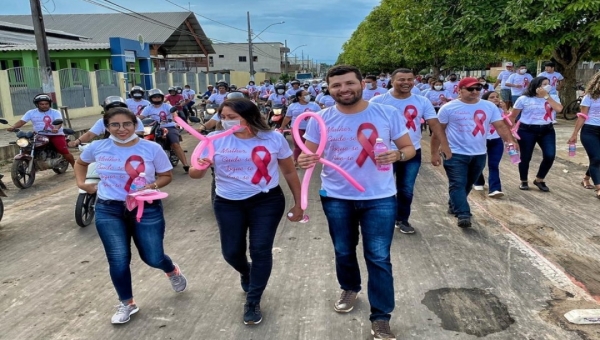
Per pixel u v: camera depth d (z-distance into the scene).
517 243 5.08
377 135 3.18
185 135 15.77
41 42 13.73
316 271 4.51
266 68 78.25
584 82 28.66
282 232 5.65
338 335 3.43
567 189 7.41
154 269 4.64
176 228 5.93
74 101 19.89
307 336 3.43
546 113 7.01
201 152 3.33
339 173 3.26
